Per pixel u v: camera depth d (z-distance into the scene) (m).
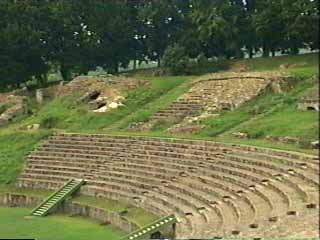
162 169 54.34
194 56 98.69
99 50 104.19
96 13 103.00
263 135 57.16
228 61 93.44
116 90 82.94
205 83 77.00
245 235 29.84
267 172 44.78
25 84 108.00
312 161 45.00
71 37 101.81
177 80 83.44
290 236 28.56
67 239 44.22
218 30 92.25
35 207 57.19
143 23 108.81
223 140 57.66
